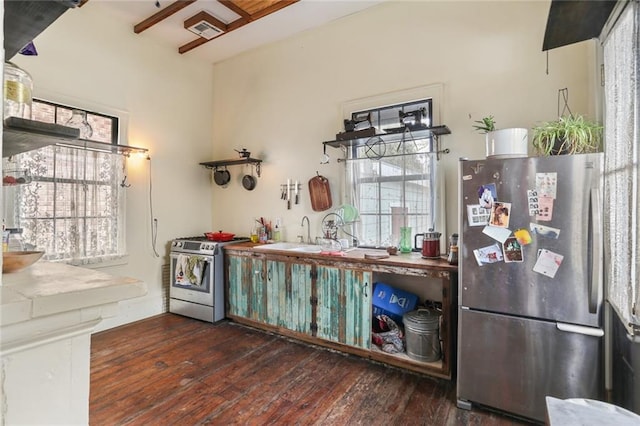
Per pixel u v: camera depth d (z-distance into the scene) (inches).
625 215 63.4
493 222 81.0
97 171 133.5
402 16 127.2
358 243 135.6
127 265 144.9
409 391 92.0
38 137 29.6
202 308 146.2
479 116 112.3
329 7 133.0
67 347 23.6
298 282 124.7
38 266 33.6
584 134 76.5
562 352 74.2
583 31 80.8
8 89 32.4
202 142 178.9
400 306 114.7
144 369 103.1
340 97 141.2
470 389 84.2
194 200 174.6
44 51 120.6
